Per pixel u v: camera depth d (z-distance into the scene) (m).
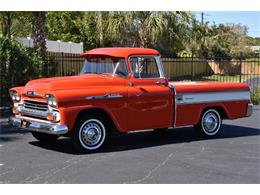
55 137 9.82
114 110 8.75
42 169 7.29
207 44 45.09
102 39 25.78
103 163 7.75
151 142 9.81
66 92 8.23
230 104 10.62
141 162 7.87
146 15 24.12
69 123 8.20
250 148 9.26
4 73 15.43
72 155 8.36
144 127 9.23
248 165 7.75
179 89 9.73
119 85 8.94
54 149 8.91
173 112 9.65
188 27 25.30
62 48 26.58
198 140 10.14
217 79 31.56
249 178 6.89
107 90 8.68
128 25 23.50
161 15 23.89
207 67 37.12
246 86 10.98
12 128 11.38
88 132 8.55
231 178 6.89
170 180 6.72
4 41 15.58
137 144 9.56
